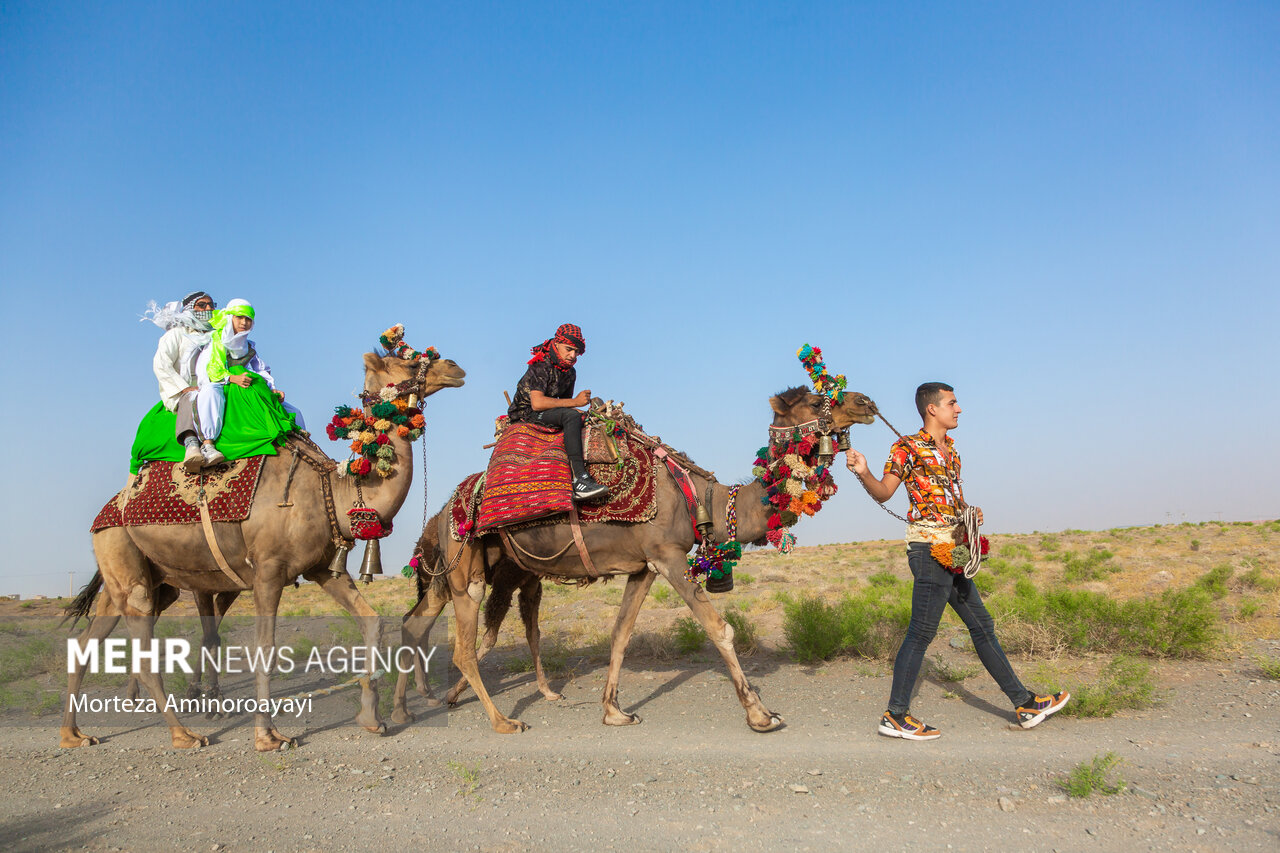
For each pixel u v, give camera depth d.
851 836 4.38
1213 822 4.37
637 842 4.39
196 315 7.31
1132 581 18.34
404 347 7.38
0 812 5.21
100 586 7.61
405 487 7.13
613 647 7.35
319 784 5.60
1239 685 7.58
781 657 10.09
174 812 5.11
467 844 4.44
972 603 6.52
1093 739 6.02
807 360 6.93
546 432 7.52
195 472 6.93
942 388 6.45
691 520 7.14
